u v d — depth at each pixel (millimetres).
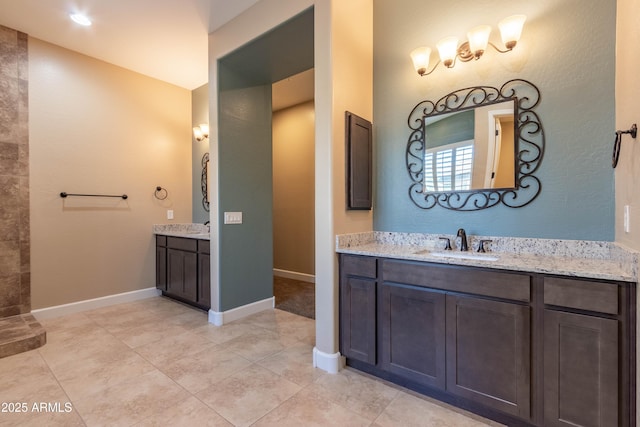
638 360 1201
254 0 2477
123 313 3258
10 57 2863
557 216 1767
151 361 2213
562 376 1369
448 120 2121
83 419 1593
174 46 3178
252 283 3275
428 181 2197
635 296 1228
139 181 3785
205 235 3355
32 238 3004
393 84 2369
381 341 1937
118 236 3609
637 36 1294
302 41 2566
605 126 1630
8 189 2865
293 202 4918
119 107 3613
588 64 1675
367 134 2355
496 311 1531
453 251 1983
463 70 2066
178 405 1712
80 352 2350
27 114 2965
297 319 3100
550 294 1392
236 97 3100
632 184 1338
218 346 2465
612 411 1269
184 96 4227
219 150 2955
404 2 2326
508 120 1905
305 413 1650
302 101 4684
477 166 2010
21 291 2936
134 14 2652
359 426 1551
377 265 1948
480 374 1581
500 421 1574
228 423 1570
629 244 1376
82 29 2877
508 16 1905
